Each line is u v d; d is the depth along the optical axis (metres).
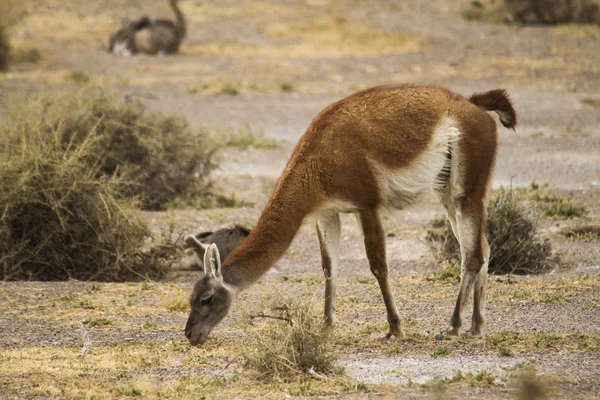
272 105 74.94
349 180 22.59
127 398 18.89
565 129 63.34
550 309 26.34
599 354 21.48
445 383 19.33
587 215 40.28
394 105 23.27
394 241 37.34
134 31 95.19
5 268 32.25
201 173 46.59
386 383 19.59
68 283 31.41
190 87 80.81
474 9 114.31
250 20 111.75
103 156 42.38
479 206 23.77
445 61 90.31
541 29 104.88
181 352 22.94
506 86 79.25
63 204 33.06
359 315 26.66
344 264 34.91
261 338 20.95
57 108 42.16
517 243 33.31
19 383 20.00
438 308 27.30
